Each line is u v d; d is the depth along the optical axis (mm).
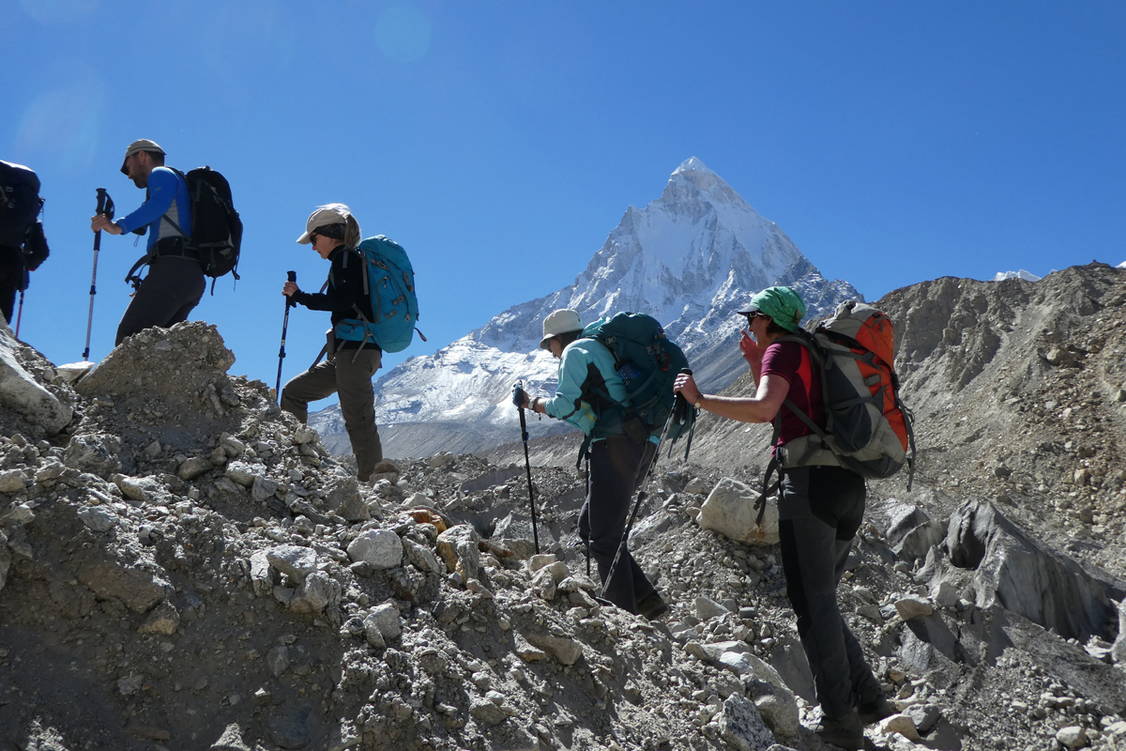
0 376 4070
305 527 4074
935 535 7016
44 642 3064
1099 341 30609
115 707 2980
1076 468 20562
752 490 6512
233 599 3379
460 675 3459
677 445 34406
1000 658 5316
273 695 3139
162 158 6113
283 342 6582
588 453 5391
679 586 6199
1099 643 5758
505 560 5152
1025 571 6055
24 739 2754
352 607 3490
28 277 6660
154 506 3709
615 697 4020
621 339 5277
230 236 5926
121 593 3207
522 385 5602
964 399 40656
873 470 4070
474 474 11102
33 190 6402
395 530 4234
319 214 6488
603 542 5234
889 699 5004
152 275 5691
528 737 3322
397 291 6578
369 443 6754
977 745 4652
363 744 3066
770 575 6121
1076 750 4590
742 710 4258
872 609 5781
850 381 4074
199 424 4531
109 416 4387
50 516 3334
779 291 4352
